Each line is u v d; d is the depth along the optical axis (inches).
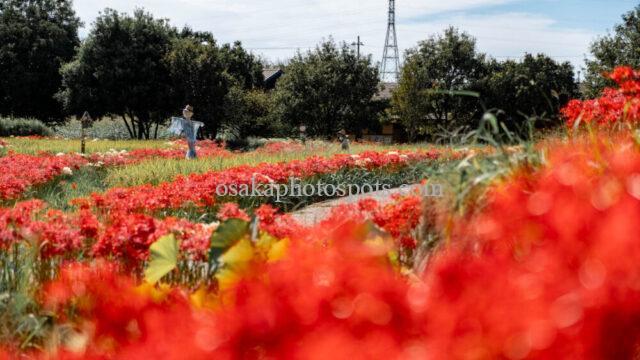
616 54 1491.1
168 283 171.2
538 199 127.3
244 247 132.6
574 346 104.8
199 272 175.8
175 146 1174.3
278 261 128.7
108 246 182.9
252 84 2295.8
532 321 104.7
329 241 147.5
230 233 138.6
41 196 502.6
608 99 299.6
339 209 203.8
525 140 164.9
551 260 116.0
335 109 1897.1
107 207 333.1
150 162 669.9
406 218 195.3
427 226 161.3
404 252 182.9
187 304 137.6
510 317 105.5
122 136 1984.5
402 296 114.5
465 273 118.0
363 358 104.8
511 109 2003.0
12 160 619.5
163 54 1785.2
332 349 105.3
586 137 190.7
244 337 111.5
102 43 1766.7
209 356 111.9
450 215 143.4
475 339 104.7
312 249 137.4
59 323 146.8
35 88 2105.1
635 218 116.8
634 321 107.5
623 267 110.7
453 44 2091.5
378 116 2012.8
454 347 104.2
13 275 175.0
